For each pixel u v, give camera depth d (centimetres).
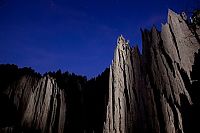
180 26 2531
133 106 2917
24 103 5178
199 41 2292
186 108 2028
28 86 5422
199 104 1900
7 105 4944
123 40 3622
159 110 2445
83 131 4888
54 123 4741
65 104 5034
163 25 2828
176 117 2155
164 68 2534
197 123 1856
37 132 4541
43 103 4888
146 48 3036
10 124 4506
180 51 2442
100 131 4544
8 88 5275
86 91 5772
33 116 4738
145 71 2930
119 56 3488
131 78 3144
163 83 2495
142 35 3178
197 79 2023
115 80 3391
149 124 2561
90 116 5203
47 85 5097
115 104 3183
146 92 2802
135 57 3269
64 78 6081
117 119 3039
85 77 6388
